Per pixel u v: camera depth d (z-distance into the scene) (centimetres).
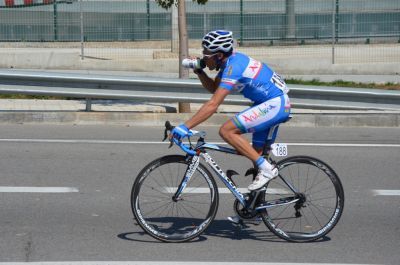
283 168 832
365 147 1391
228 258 766
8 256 761
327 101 1620
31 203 976
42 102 1823
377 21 2964
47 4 2948
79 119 1596
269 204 824
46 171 1155
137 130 1536
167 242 820
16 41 2936
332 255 784
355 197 1032
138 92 1595
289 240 830
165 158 815
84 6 2970
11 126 1558
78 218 911
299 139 1466
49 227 871
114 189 1055
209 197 900
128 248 796
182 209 881
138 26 3023
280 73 2569
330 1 2967
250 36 2961
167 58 2673
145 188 846
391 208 979
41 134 1469
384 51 2812
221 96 782
